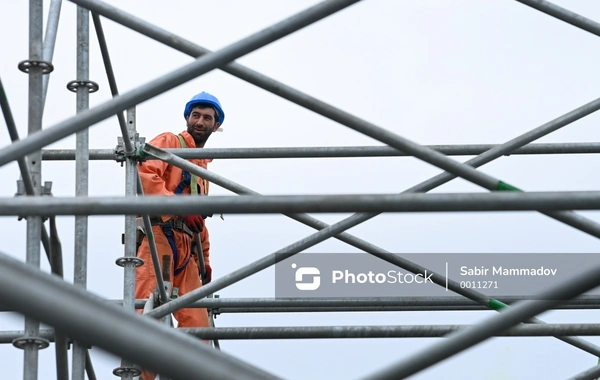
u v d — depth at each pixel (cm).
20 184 1614
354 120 1297
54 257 1605
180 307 1816
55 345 1638
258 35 1217
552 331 1919
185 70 1205
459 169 1245
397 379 1055
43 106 1612
